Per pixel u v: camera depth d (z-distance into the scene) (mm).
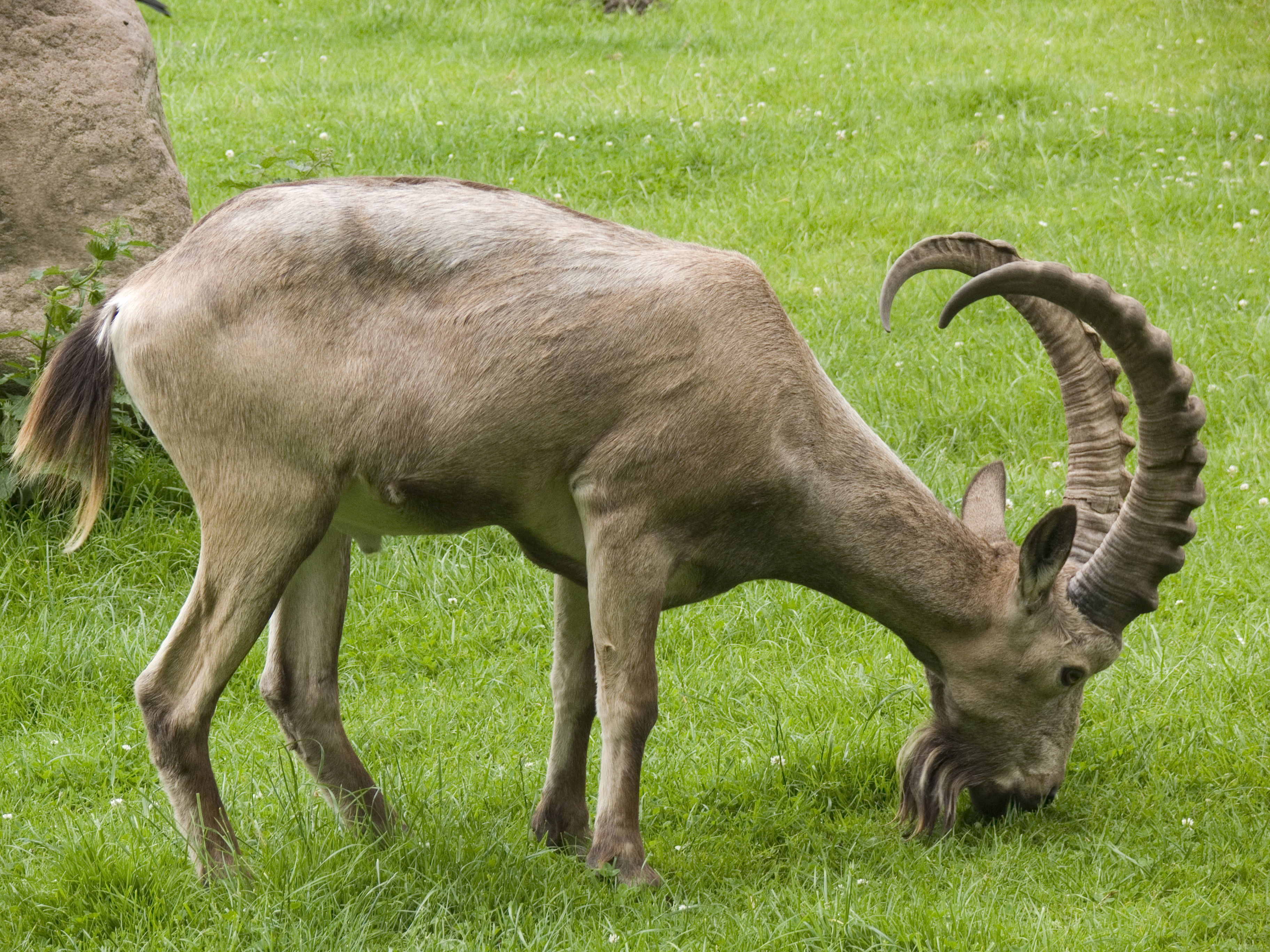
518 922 7395
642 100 23406
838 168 20781
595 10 30000
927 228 18625
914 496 8188
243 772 9500
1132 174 20531
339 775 8383
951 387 14883
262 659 11148
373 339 7395
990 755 8578
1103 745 9633
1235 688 10180
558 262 7539
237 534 7500
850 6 30406
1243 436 13953
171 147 14625
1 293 12742
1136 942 7168
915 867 8156
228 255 7391
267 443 7422
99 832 8156
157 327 7379
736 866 8312
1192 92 23656
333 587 8375
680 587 8102
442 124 21938
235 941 7121
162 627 11320
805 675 10812
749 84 24547
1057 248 17859
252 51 27203
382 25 29031
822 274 17500
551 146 21359
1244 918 7461
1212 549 12180
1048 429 14258
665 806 9094
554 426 7496
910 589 8172
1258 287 17000
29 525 12086
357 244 7410
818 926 7277
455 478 7605
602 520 7578
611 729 7684
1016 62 25641
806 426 7832
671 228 18719
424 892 7648
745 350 7598
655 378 7457
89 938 7316
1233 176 20297
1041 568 7941
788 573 8320
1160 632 11062
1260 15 27938
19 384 12438
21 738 10023
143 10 29312
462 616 11758
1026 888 7844
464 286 7461
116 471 12570
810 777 9336
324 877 7574
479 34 28422
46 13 13492
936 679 8688
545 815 8602
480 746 10008
